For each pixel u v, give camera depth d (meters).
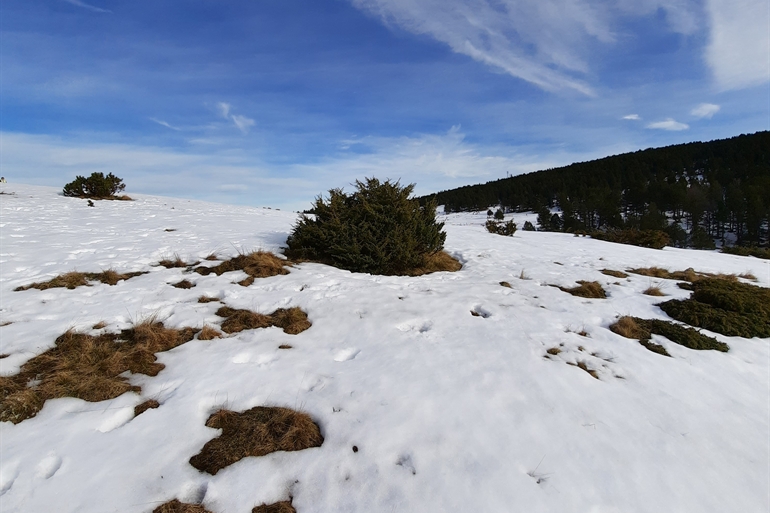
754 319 5.98
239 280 6.86
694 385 4.31
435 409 3.47
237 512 2.42
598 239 19.52
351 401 3.54
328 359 4.38
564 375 4.21
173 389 3.62
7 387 3.35
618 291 7.71
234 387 3.67
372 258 8.05
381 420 3.28
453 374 4.09
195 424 3.14
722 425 3.64
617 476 2.88
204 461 2.79
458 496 2.58
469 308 6.18
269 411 3.34
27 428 2.98
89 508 2.36
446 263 9.65
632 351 5.00
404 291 6.84
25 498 2.39
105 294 5.77
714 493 2.82
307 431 3.12
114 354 3.99
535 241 16.06
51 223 10.39
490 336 5.11
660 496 2.74
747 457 3.24
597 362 4.62
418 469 2.79
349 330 5.13
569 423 3.43
